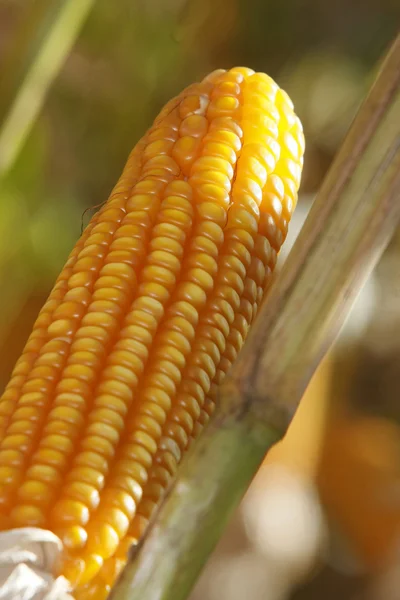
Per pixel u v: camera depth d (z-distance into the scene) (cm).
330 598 147
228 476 42
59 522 44
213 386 47
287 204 48
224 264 46
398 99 42
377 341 184
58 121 148
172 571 41
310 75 166
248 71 48
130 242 46
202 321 46
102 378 45
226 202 46
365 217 42
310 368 42
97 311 45
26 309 136
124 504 44
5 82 69
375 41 178
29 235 131
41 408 45
